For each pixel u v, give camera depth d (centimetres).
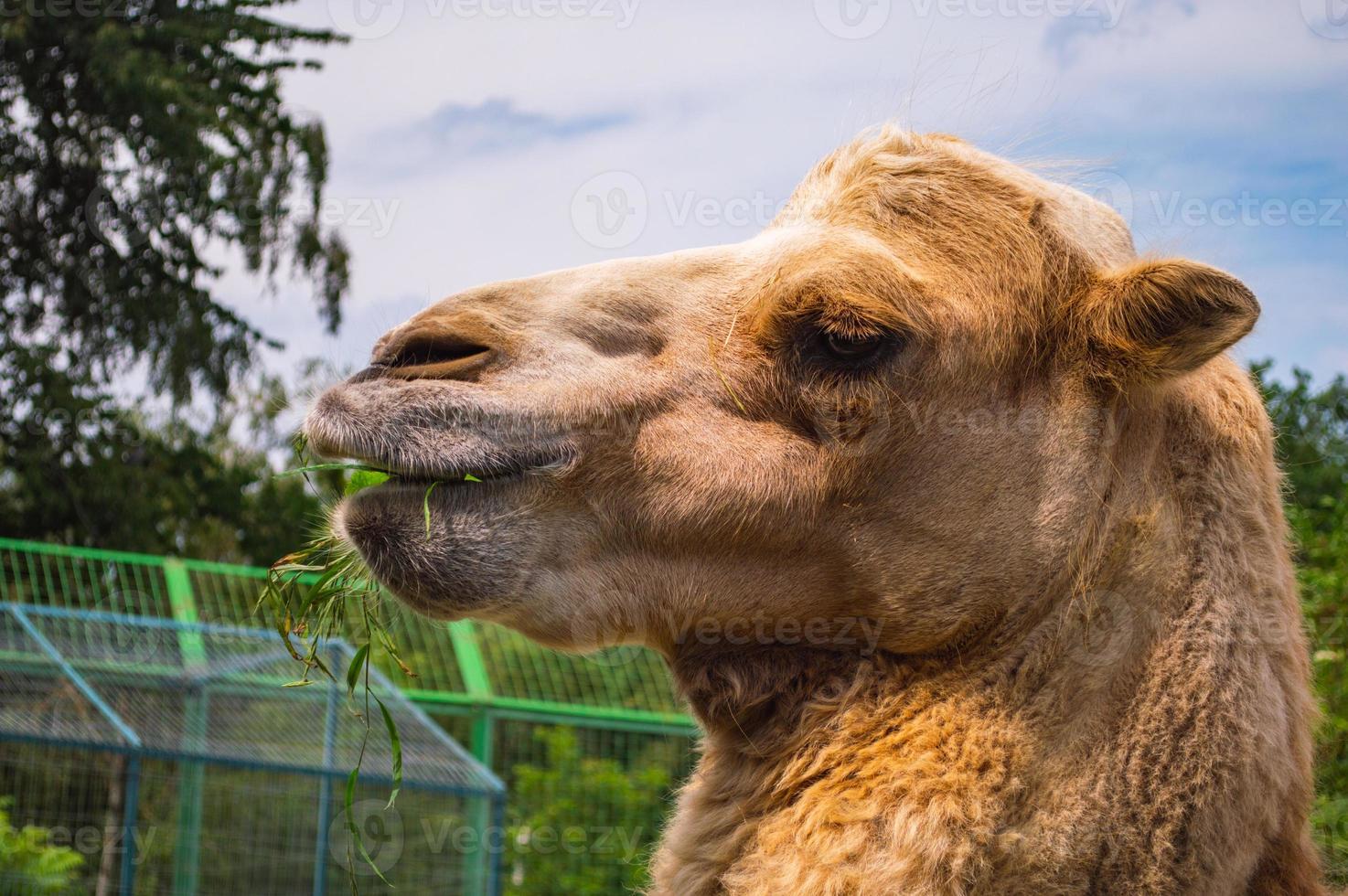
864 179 342
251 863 1188
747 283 334
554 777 1187
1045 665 304
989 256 323
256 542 2028
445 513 303
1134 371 312
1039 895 287
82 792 1169
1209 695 293
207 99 1888
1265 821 294
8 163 1870
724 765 334
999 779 293
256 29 1950
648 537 319
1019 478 316
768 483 315
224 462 2097
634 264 342
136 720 1052
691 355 325
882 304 312
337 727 1090
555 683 1232
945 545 315
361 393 308
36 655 1037
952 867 283
